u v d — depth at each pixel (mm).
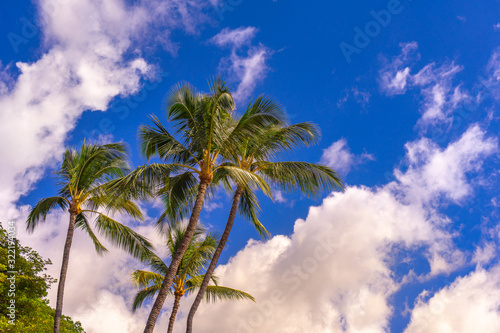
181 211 16688
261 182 14539
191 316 17875
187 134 15586
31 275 22453
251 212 20078
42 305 26016
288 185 18062
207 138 14875
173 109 14969
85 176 18922
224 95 14688
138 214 20078
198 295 18422
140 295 25922
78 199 18828
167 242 24734
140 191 15664
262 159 17891
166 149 15211
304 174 17141
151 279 24375
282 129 17375
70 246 18156
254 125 15141
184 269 24094
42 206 18609
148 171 14656
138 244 19547
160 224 19891
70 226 18344
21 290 22188
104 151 18766
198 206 14688
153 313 13297
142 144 15836
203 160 15164
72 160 19453
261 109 15273
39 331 20141
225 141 15133
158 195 17156
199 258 23859
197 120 15016
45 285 23125
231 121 17000
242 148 16578
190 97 14977
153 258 24047
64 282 17641
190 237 14391
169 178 15961
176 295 23953
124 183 14758
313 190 17797
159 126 15461
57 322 16922
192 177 16344
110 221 19156
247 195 19844
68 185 19109
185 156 15984
